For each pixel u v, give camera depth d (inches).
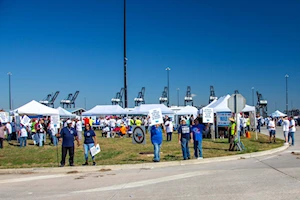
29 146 908.6
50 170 500.1
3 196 333.1
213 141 934.4
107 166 506.6
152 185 363.3
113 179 413.4
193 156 613.9
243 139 1005.2
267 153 639.1
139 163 529.0
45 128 1101.1
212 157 573.9
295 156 587.2
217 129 1069.8
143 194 319.9
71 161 525.0
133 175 438.9
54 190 356.5
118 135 1285.7
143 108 1691.7
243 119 1131.3
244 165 495.8
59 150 789.9
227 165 503.5
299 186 328.8
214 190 323.0
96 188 359.6
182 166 512.1
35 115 1316.4
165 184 365.4
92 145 526.6
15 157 659.4
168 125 995.9
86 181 406.9
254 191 312.2
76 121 1089.4
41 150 792.9
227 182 361.7
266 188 323.9
